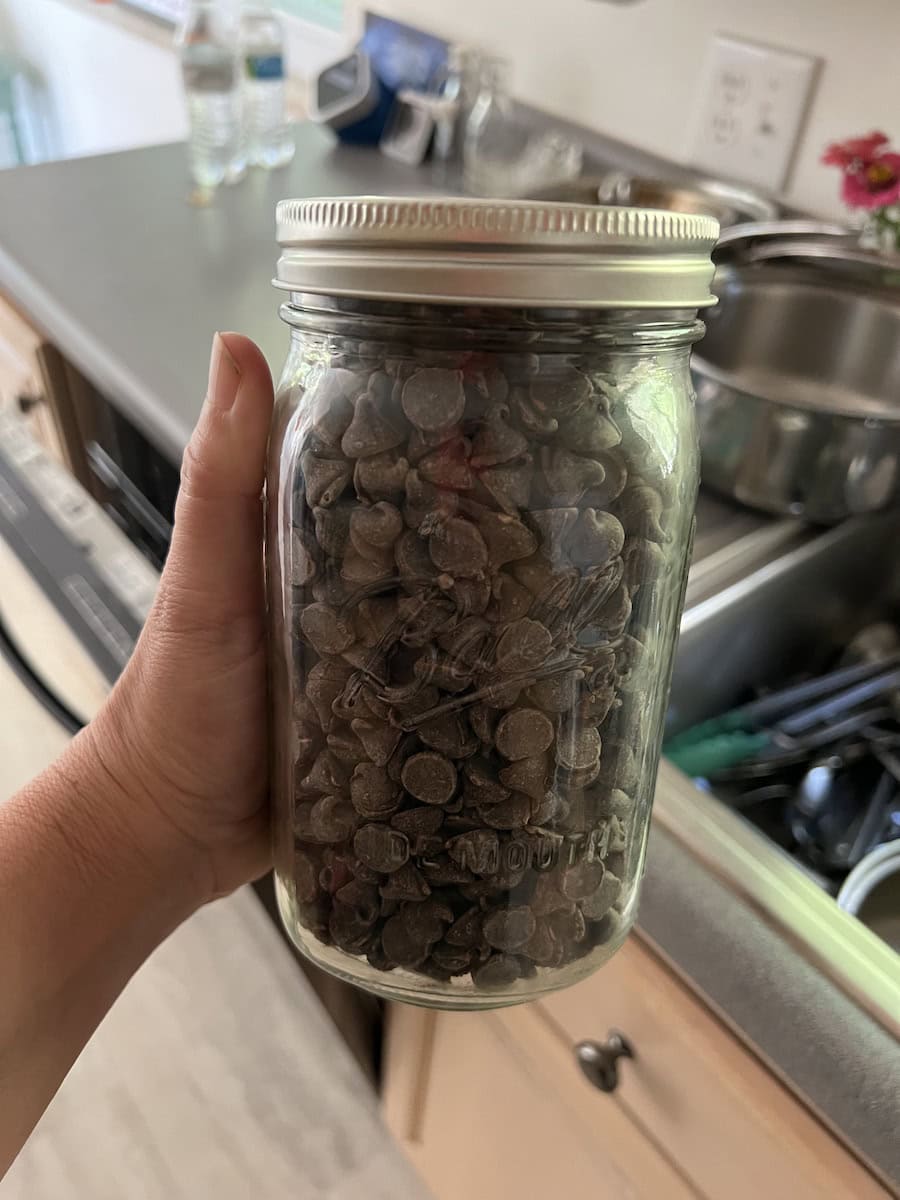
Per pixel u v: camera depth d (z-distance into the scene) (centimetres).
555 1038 54
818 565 62
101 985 50
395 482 30
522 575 30
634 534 31
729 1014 37
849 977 35
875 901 45
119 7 182
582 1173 60
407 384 29
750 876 39
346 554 31
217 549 41
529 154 100
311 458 31
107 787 48
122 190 104
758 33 82
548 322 28
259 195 106
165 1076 106
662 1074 44
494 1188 73
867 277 70
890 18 73
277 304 81
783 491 61
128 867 49
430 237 26
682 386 34
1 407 107
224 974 110
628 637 33
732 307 74
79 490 83
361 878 36
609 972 45
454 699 32
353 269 28
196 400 67
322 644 33
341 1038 102
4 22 229
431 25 114
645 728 36
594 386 30
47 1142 101
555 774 33
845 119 78
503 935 36
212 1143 103
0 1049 43
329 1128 105
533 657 31
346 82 121
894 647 68
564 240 26
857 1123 33
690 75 89
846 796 54
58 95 221
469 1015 62
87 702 74
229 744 49
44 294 80
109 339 74
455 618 31
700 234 29
